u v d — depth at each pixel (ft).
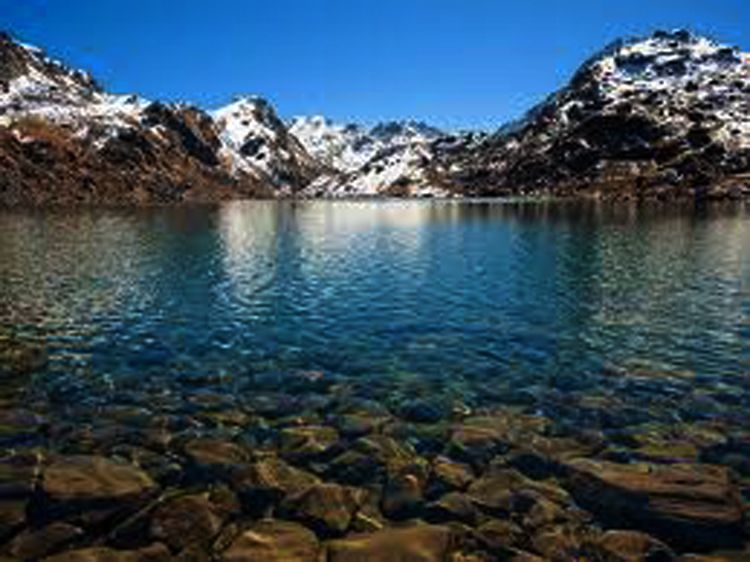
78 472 45.09
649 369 73.15
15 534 37.73
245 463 48.44
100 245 217.36
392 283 135.54
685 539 37.45
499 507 41.70
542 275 144.15
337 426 56.29
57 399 62.95
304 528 38.88
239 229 312.50
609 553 36.29
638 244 206.90
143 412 59.57
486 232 276.00
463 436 53.67
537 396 64.13
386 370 73.56
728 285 126.72
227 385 67.97
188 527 38.86
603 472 45.55
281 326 95.81
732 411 59.52
